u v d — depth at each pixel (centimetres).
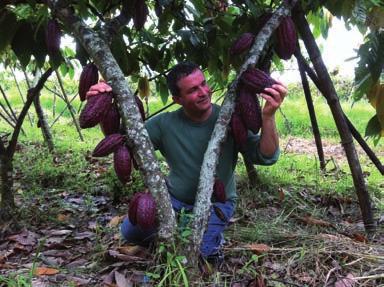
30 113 700
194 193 214
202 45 283
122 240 236
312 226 263
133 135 172
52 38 189
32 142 514
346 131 249
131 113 173
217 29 280
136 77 307
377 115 258
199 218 180
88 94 174
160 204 174
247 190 320
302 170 387
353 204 314
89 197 312
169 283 173
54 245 243
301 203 303
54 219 282
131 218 177
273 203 307
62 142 509
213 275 191
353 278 193
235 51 193
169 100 723
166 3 248
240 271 194
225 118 185
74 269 210
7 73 692
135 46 289
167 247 175
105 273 208
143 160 173
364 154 511
